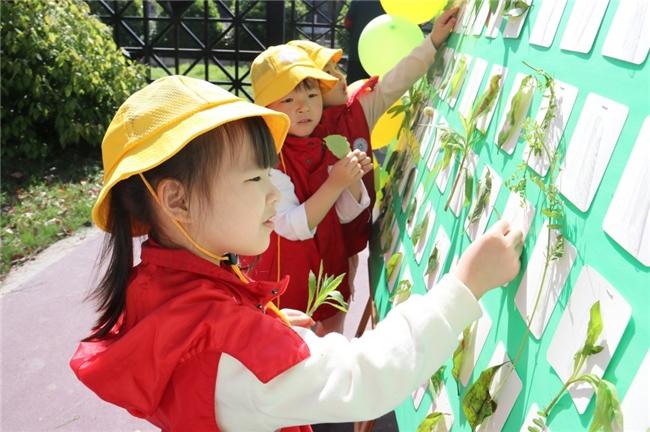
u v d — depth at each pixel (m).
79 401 2.37
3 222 3.82
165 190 0.93
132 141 0.92
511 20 1.29
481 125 1.27
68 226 3.88
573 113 0.89
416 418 1.25
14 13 4.60
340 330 2.27
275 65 1.93
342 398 0.88
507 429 0.85
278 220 1.86
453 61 1.75
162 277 0.96
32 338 2.74
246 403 0.88
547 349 0.80
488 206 1.12
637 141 0.72
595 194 0.78
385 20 2.39
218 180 0.93
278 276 1.92
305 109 1.94
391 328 0.93
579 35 0.93
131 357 0.90
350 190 2.00
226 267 1.08
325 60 2.10
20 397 2.38
